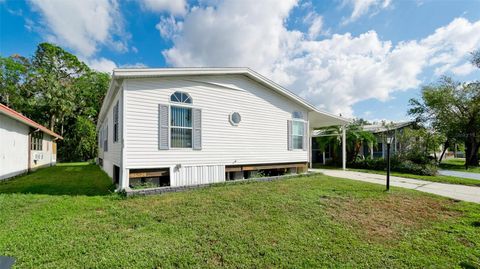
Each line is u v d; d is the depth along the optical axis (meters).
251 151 8.91
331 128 15.94
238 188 6.75
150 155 6.55
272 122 9.65
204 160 7.62
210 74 7.79
